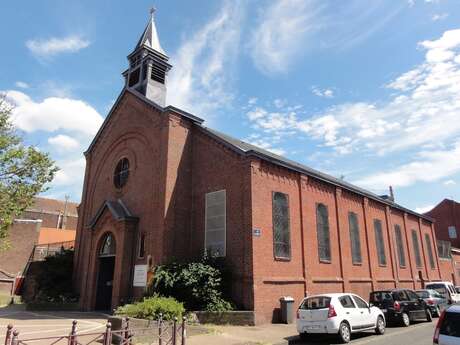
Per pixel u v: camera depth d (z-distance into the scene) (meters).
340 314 12.60
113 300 18.89
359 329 13.34
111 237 21.25
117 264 19.42
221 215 18.00
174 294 15.96
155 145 20.47
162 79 24.28
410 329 15.86
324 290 20.08
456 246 50.28
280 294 17.09
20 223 35.97
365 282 24.12
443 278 37.28
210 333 13.12
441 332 7.11
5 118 14.77
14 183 14.42
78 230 24.98
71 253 25.02
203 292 15.62
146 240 19.06
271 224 17.70
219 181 18.59
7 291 33.12
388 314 16.89
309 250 19.78
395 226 30.84
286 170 19.72
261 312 15.75
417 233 34.56
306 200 20.70
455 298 25.64
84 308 20.95
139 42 25.16
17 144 14.81
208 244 18.14
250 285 15.84
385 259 27.50
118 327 12.59
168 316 13.42
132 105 23.28
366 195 26.97
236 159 18.12
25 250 35.66
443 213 52.50
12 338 6.87
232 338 12.38
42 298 22.30
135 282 18.72
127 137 23.11
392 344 12.05
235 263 16.77
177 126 20.03
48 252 35.34
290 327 15.16
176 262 17.09
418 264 32.97
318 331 12.43
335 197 23.42
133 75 25.11
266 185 18.08
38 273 24.55
